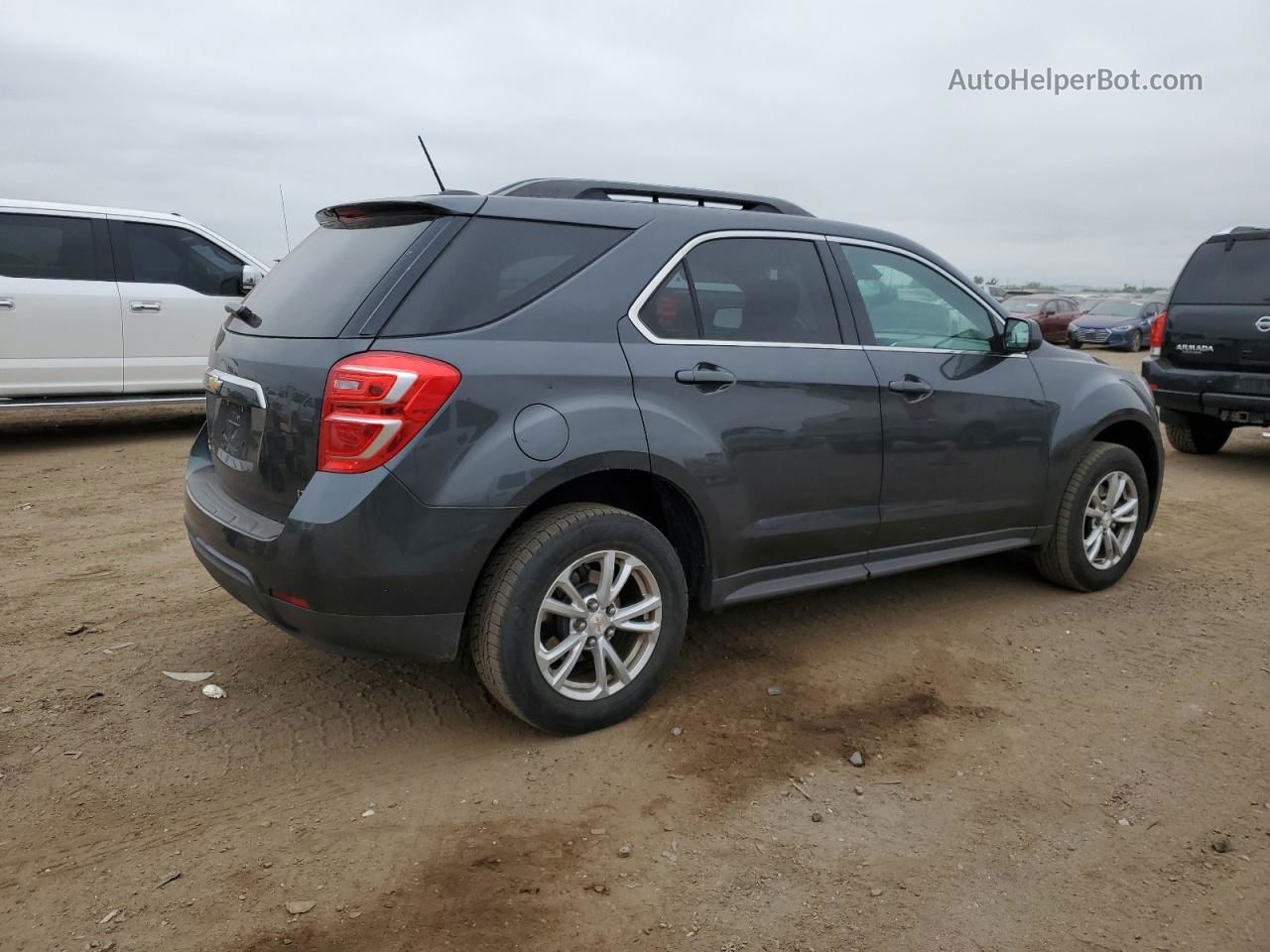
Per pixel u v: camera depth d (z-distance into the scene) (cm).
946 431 409
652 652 334
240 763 309
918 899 248
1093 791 300
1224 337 812
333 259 326
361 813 282
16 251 825
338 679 371
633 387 321
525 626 303
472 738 328
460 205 309
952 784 303
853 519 385
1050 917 242
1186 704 361
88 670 374
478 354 293
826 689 368
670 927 236
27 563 509
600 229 333
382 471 279
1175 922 241
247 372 315
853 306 391
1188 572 525
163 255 895
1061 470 458
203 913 237
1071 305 2961
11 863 255
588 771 307
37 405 834
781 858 264
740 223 365
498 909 241
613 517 318
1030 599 474
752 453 350
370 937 230
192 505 340
